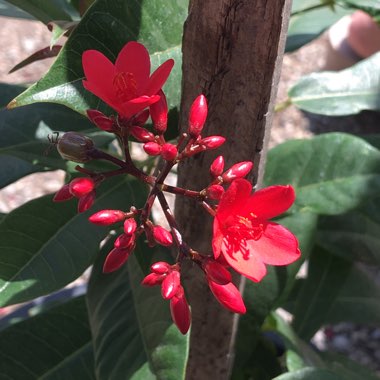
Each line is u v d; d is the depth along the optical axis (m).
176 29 0.16
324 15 0.25
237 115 0.15
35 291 0.17
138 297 0.18
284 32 0.14
